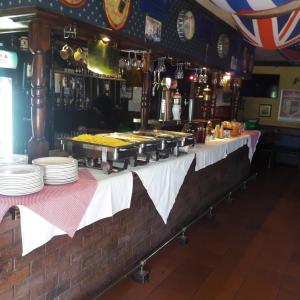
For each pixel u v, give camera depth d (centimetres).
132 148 275
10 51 388
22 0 244
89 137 288
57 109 443
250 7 347
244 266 346
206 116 629
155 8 388
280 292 302
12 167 212
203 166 411
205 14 522
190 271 328
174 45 444
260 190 658
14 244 193
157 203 316
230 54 657
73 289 249
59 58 402
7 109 402
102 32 302
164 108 460
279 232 444
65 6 268
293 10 413
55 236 223
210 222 466
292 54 679
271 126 984
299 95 952
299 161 916
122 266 304
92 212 230
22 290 205
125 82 532
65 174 223
